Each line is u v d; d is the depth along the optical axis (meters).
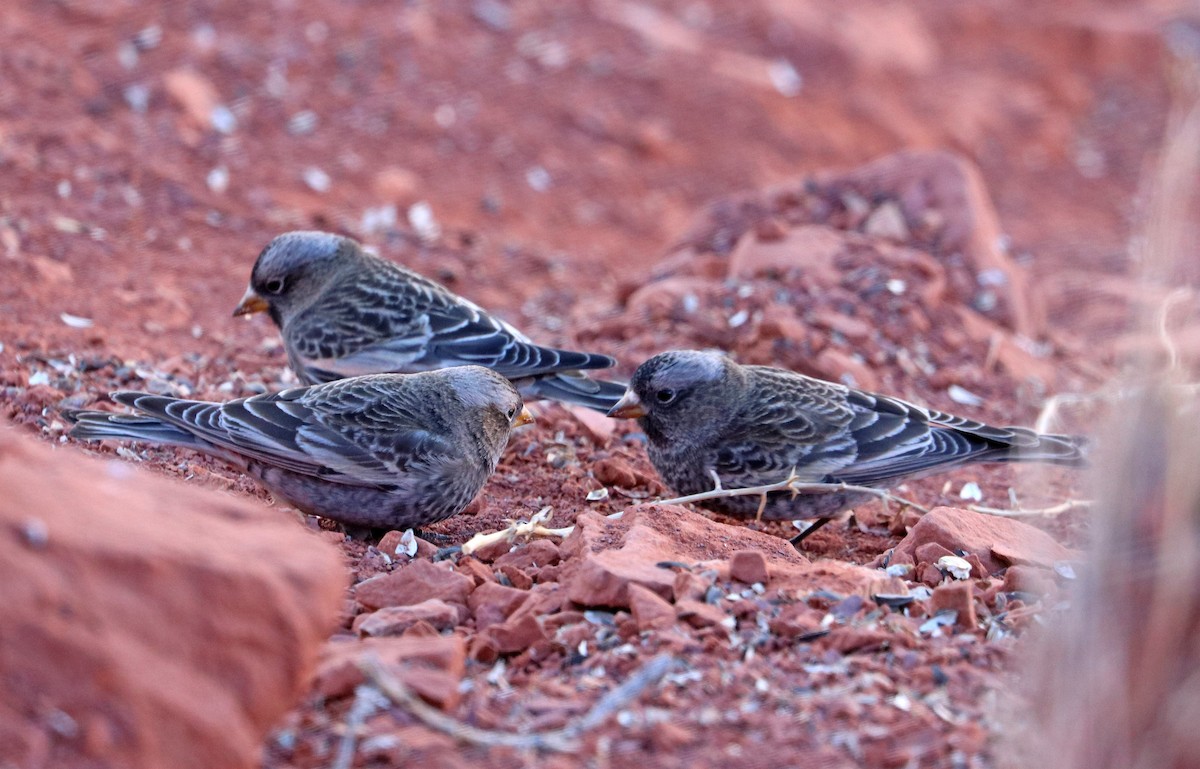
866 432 11.39
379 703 7.08
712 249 18.86
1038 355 17.80
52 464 6.92
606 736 6.96
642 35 30.55
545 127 26.58
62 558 6.08
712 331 15.98
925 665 7.77
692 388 11.27
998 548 9.95
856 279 17.23
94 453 11.39
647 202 25.64
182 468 11.34
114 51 22.89
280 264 13.33
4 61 21.17
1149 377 6.24
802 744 6.97
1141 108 37.28
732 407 11.33
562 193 24.91
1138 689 5.93
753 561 8.56
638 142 27.16
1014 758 6.66
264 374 14.33
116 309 15.21
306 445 10.03
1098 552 6.13
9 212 16.89
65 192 18.16
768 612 8.23
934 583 9.59
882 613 8.40
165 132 21.34
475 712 7.15
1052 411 14.00
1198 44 38.53
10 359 13.05
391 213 21.23
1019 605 8.80
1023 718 6.73
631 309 16.72
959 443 11.32
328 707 7.11
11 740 5.61
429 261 19.53
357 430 10.12
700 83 29.75
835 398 11.62
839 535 11.85
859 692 7.47
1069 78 37.75
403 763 6.65
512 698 7.41
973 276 18.23
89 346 13.88
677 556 9.15
